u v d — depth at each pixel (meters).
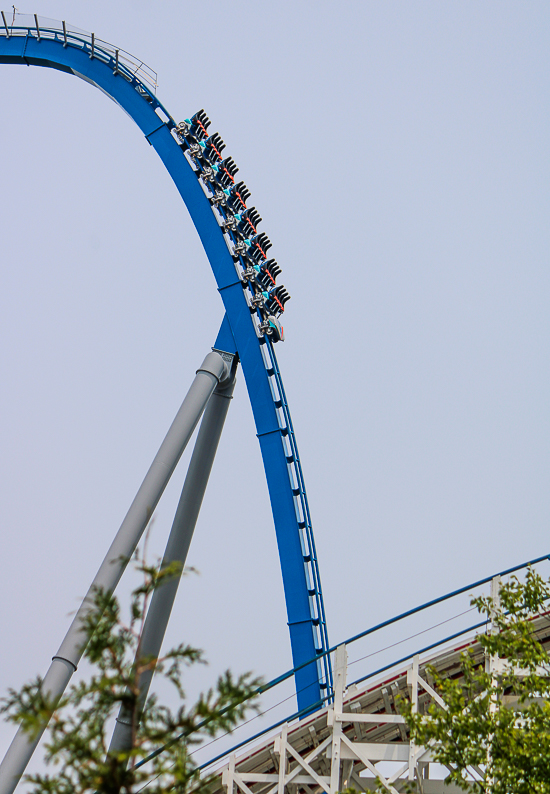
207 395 32.97
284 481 36.03
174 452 30.34
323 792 23.78
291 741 23.11
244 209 41.34
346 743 21.77
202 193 40.78
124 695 10.17
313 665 33.16
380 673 22.86
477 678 18.69
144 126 42.38
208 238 40.09
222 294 39.03
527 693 18.72
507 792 16.97
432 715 18.14
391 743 21.83
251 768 23.36
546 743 17.00
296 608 34.31
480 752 17.53
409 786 20.30
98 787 9.62
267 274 39.69
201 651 10.41
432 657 23.19
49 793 9.94
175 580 32.47
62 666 23.81
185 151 41.84
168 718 10.05
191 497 34.88
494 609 20.67
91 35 43.59
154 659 10.26
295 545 35.06
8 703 10.02
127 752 9.66
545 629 23.08
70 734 9.84
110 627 10.34
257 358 37.50
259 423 36.94
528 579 19.89
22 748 22.03
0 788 21.45
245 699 10.57
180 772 10.09
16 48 45.59
